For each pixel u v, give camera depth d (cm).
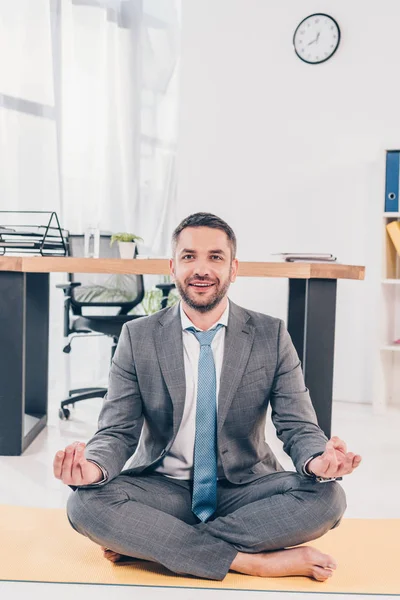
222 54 473
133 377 191
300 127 460
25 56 436
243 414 190
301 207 462
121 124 507
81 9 473
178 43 535
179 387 186
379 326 413
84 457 168
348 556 197
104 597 167
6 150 426
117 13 502
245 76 470
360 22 445
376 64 443
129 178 514
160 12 526
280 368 194
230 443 190
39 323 364
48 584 174
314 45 453
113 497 175
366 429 374
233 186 475
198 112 480
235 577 179
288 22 460
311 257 317
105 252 423
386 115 443
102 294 413
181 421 188
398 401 449
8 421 305
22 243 324
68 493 254
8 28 424
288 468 296
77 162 475
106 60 494
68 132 468
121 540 173
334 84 452
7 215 429
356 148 449
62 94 461
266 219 470
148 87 524
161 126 535
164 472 193
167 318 194
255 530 176
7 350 304
